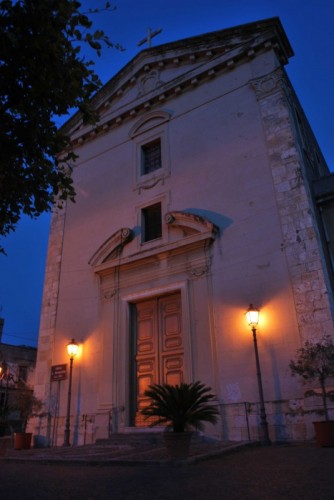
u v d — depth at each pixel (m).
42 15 4.43
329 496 3.86
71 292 14.57
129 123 15.90
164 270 12.47
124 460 6.78
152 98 15.18
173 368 11.68
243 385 10.06
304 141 13.23
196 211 12.59
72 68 4.89
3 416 11.20
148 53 15.98
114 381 12.25
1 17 4.36
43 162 5.05
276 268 10.52
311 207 10.76
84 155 16.81
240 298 10.82
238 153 12.43
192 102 14.27
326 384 8.97
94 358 13.05
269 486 4.48
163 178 13.83
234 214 11.78
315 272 9.91
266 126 12.16
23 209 5.23
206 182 12.77
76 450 9.73
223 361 10.54
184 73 14.65
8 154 4.80
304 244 10.30
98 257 14.00
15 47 4.38
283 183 11.20
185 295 11.78
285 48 13.69
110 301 13.35
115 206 14.80
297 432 9.03
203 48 14.48
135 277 13.05
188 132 13.91
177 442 6.60
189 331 11.34
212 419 6.94
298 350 8.87
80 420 12.48
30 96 4.70
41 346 14.41
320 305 9.59
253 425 9.61
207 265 11.69
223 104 13.45
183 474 5.60
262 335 10.16
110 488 4.87
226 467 5.96
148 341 12.44
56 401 13.30
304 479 4.68
